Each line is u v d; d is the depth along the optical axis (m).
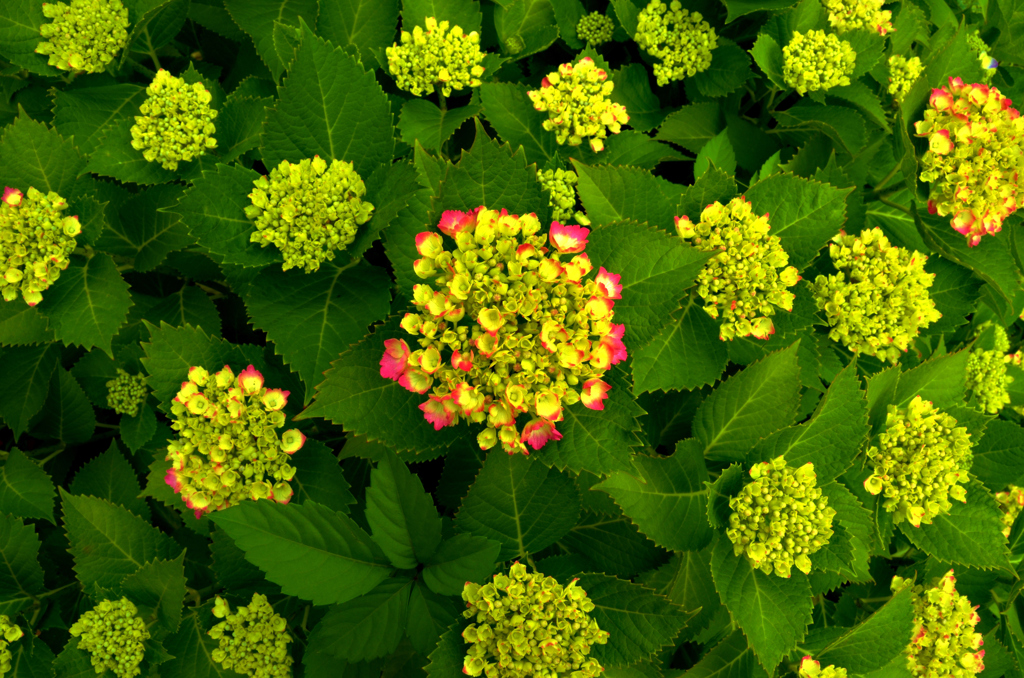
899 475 0.65
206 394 0.61
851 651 0.63
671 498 0.61
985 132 0.66
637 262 0.58
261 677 0.63
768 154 0.77
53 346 0.72
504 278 0.54
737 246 0.63
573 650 0.57
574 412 0.56
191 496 0.61
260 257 0.60
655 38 0.74
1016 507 0.72
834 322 0.68
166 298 0.72
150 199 0.68
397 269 0.59
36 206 0.64
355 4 0.70
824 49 0.72
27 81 0.75
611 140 0.74
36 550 0.67
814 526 0.60
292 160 0.61
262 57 0.71
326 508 0.57
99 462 0.72
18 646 0.66
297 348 0.59
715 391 0.64
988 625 0.70
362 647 0.58
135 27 0.70
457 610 0.59
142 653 0.63
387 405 0.57
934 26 0.85
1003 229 0.70
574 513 0.61
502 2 0.74
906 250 0.71
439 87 0.71
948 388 0.67
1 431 0.77
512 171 0.57
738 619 0.60
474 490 0.60
